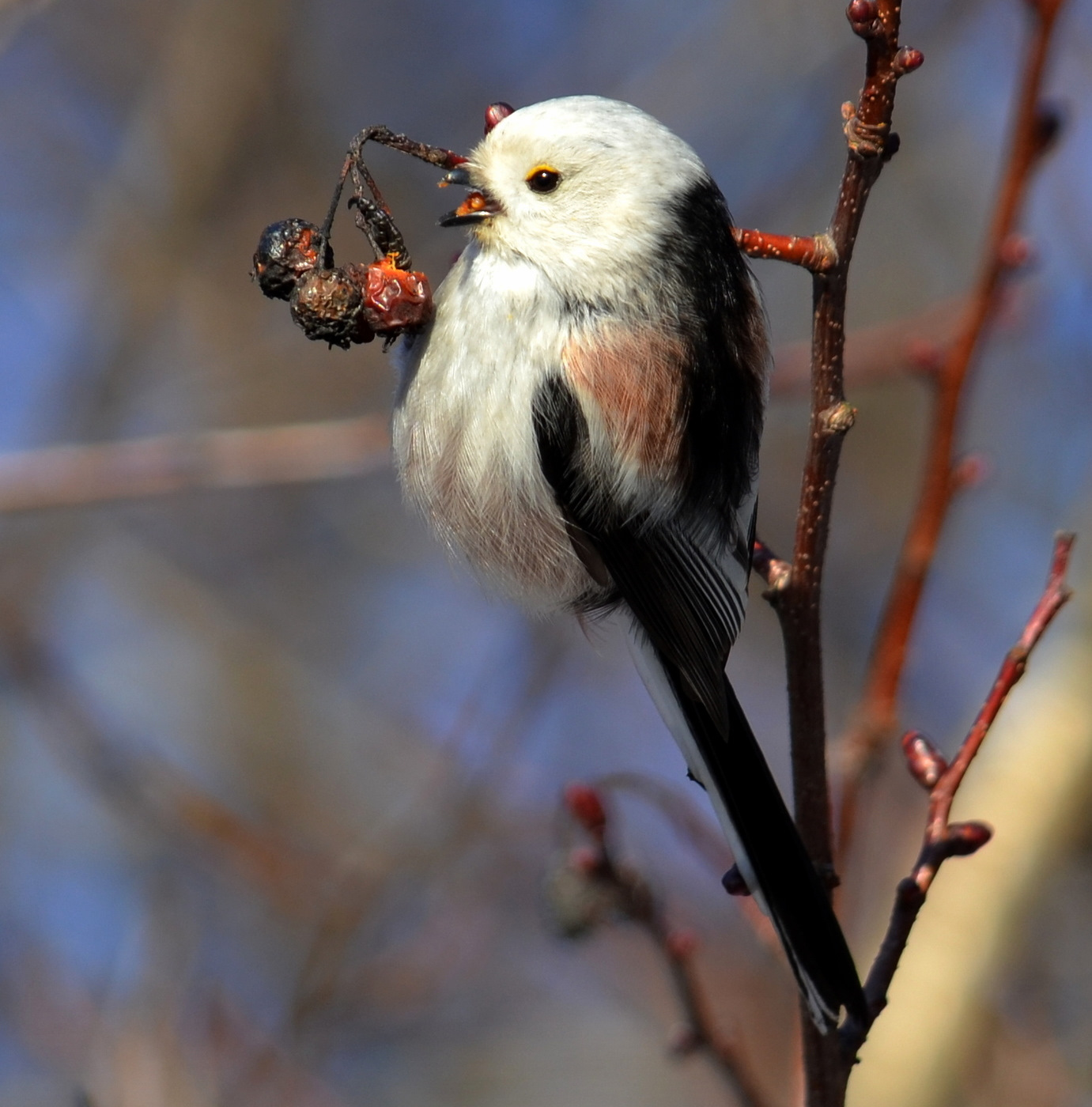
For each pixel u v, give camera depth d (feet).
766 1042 36.52
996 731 34.42
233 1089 29.86
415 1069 35.70
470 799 33.99
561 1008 37.47
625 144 21.33
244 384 43.88
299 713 42.80
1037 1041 33.27
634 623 22.18
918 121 42.45
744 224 38.96
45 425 42.24
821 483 17.58
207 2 45.03
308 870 35.55
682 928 33.12
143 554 43.73
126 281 43.29
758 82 39.47
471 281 21.63
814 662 18.17
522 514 22.02
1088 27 36.60
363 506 45.32
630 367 20.98
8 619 36.83
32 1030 33.19
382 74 45.98
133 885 35.27
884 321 42.37
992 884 31.60
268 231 20.71
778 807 19.52
